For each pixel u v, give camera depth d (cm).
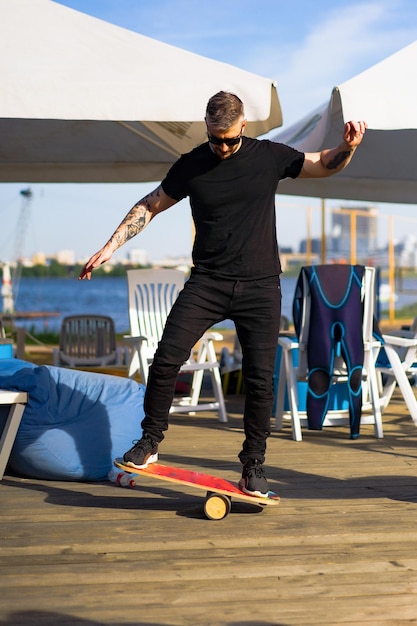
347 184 798
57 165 765
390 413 655
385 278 4669
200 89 429
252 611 250
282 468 447
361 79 430
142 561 293
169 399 349
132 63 432
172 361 342
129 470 346
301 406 610
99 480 418
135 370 639
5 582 272
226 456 480
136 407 434
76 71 427
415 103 427
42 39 439
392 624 240
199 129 608
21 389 425
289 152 340
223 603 256
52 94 423
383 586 270
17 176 771
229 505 345
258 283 340
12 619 243
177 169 339
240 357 782
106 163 764
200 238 341
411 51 452
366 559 296
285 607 253
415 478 422
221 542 314
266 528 332
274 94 449
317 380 548
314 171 341
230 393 769
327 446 516
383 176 752
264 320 343
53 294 6069
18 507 365
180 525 336
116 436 418
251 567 288
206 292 340
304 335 551
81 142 700
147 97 427
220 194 332
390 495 386
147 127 631
